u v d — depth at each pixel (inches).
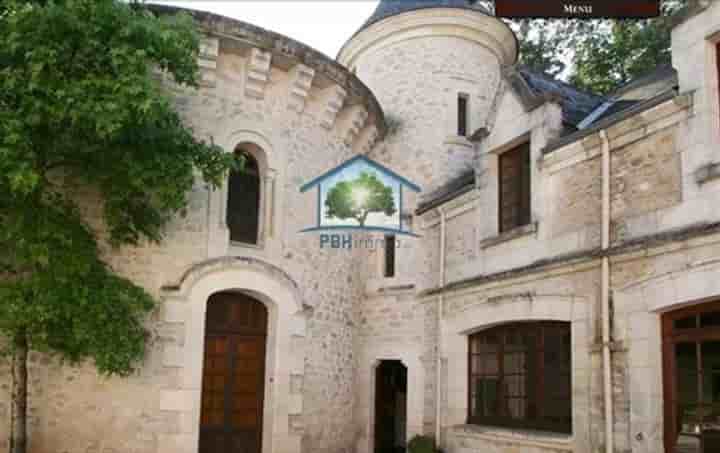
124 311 323.9
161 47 301.3
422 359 439.8
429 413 428.8
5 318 294.8
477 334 402.6
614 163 305.3
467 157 500.7
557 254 332.8
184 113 376.5
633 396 279.9
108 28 292.7
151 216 344.2
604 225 302.4
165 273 362.0
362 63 548.7
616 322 292.7
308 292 417.1
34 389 330.3
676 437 266.5
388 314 465.1
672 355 272.7
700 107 265.7
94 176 325.7
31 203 301.0
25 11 270.2
